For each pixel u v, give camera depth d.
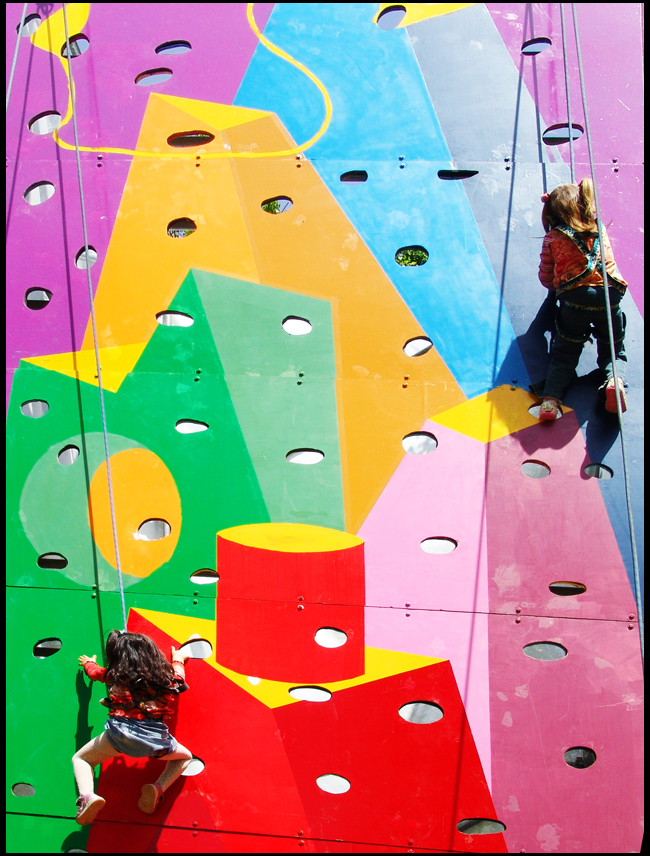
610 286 4.34
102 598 4.29
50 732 4.11
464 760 3.96
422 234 4.77
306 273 4.72
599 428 4.43
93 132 5.02
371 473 4.39
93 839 3.96
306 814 3.93
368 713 4.04
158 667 3.87
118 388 4.58
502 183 4.85
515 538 4.27
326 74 5.08
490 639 4.12
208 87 5.08
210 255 4.76
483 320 4.62
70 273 4.77
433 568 4.23
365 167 4.89
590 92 4.96
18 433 4.54
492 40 5.11
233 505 4.38
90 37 5.21
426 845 3.86
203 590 4.27
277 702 4.08
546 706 4.02
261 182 4.88
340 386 4.54
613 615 4.15
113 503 4.40
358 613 4.18
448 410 4.48
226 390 4.55
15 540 4.38
